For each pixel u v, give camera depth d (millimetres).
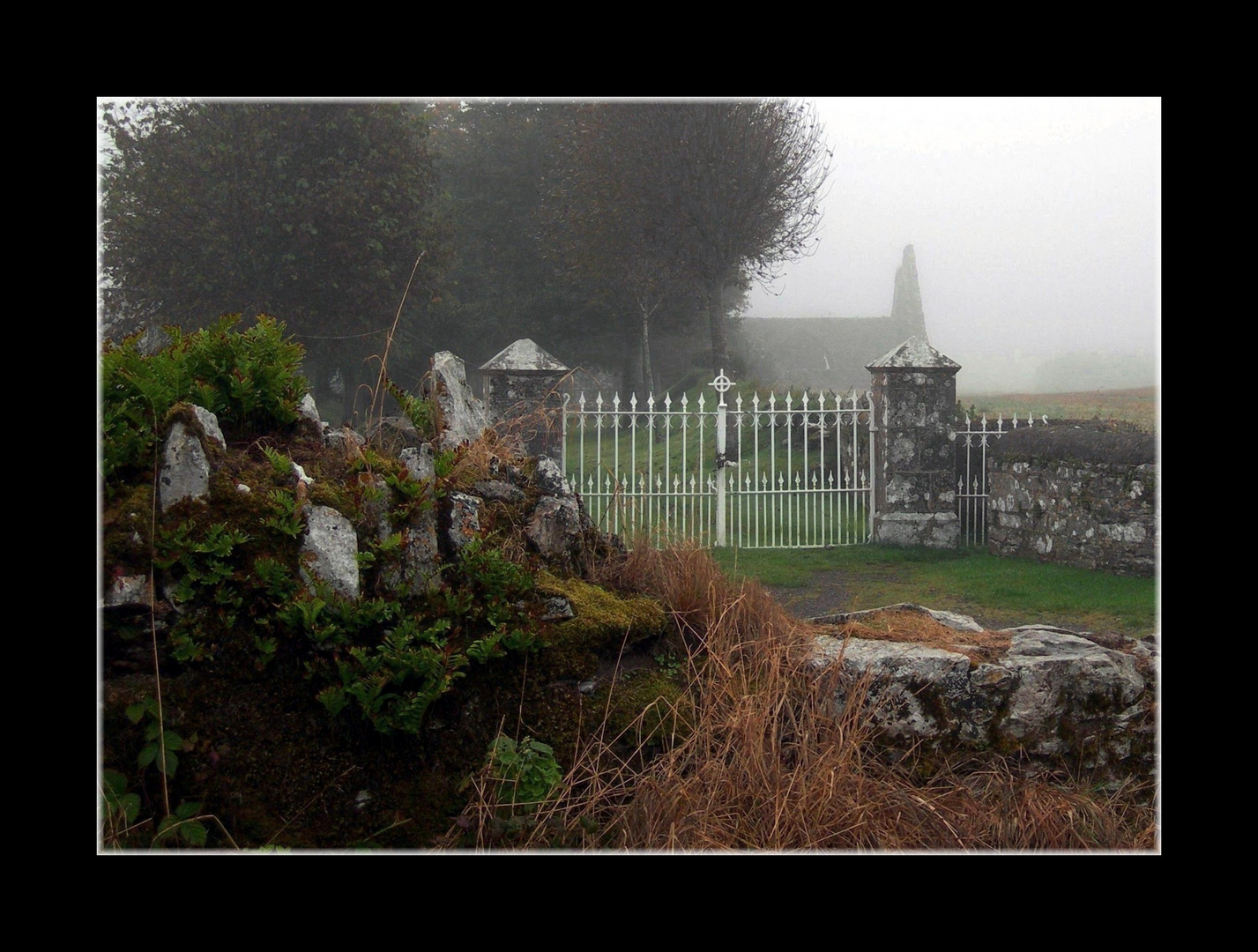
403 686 2980
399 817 2934
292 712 2930
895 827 3131
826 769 3172
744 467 15555
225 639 2900
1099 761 3492
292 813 2844
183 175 17828
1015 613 7801
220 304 18250
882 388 11742
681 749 3180
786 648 3582
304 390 3768
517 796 3021
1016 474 10797
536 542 3736
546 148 29859
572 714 3268
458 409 4238
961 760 3438
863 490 12336
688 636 3732
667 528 4469
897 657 3488
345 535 3115
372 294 19547
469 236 30328
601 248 23469
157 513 2934
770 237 21172
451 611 3154
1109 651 3684
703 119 19438
